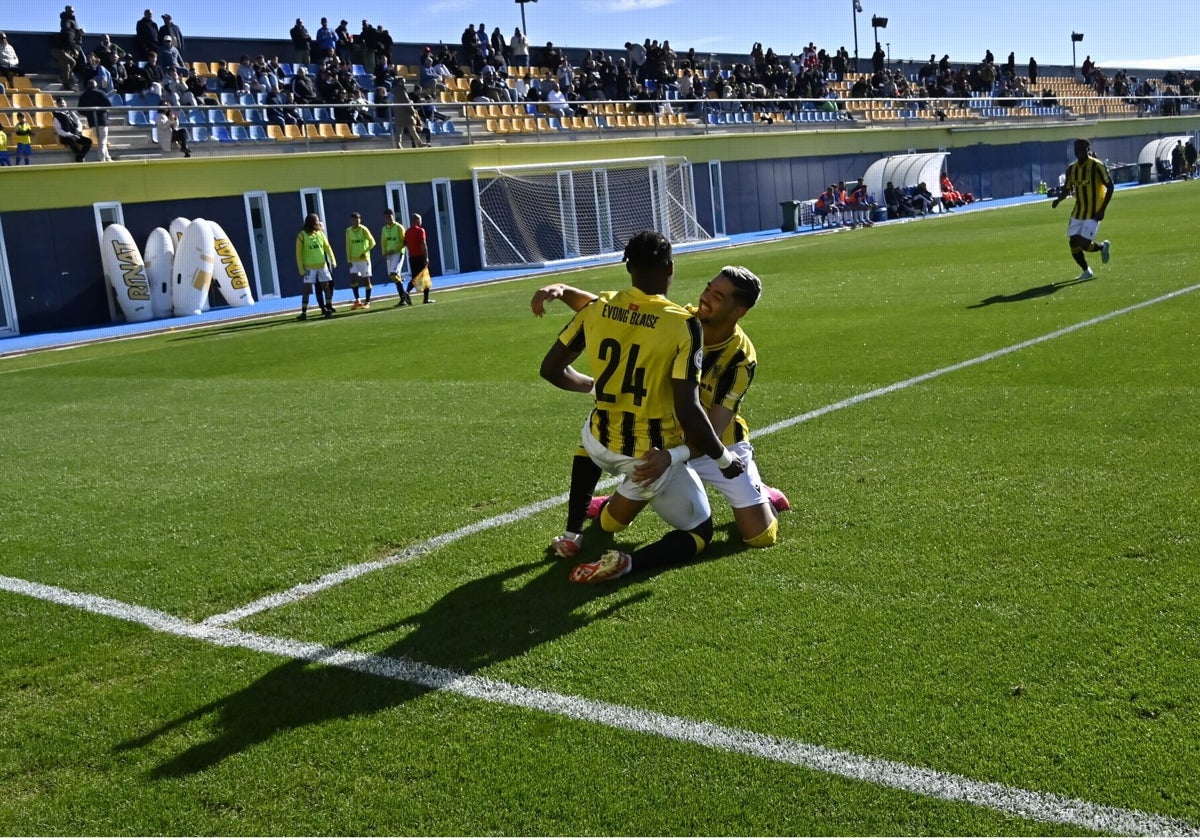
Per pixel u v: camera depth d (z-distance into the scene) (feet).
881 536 15.17
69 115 66.13
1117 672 10.82
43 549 17.66
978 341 30.30
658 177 98.63
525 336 40.27
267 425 26.86
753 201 112.57
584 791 9.54
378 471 21.22
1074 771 9.25
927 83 158.71
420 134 85.87
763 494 15.25
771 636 12.23
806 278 54.08
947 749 9.72
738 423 15.55
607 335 13.70
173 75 77.20
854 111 132.98
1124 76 200.03
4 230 61.11
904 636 11.98
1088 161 41.24
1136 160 175.63
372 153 79.51
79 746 10.97
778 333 35.24
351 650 12.77
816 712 10.52
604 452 14.17
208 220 70.03
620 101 99.50
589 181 94.17
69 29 74.38
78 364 43.50
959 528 15.24
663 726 10.48
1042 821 8.66
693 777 9.61
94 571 16.34
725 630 12.50
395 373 33.78
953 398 23.50
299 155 75.00
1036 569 13.53
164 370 39.17
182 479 21.85
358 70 96.73
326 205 77.00
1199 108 198.49
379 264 80.64
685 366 13.19
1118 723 9.91
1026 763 9.41
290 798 9.78
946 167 138.21
